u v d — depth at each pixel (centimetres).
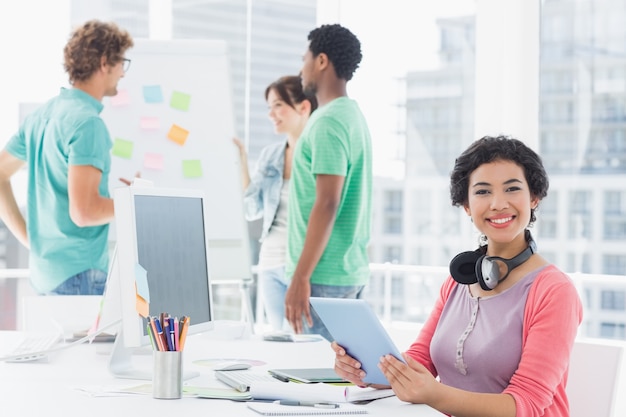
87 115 308
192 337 264
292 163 355
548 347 171
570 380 197
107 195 321
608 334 359
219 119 373
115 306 204
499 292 185
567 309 174
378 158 417
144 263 177
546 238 373
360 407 157
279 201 388
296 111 394
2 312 424
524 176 189
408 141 411
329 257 336
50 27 422
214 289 439
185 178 368
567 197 369
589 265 364
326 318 172
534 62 378
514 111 382
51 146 312
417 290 408
